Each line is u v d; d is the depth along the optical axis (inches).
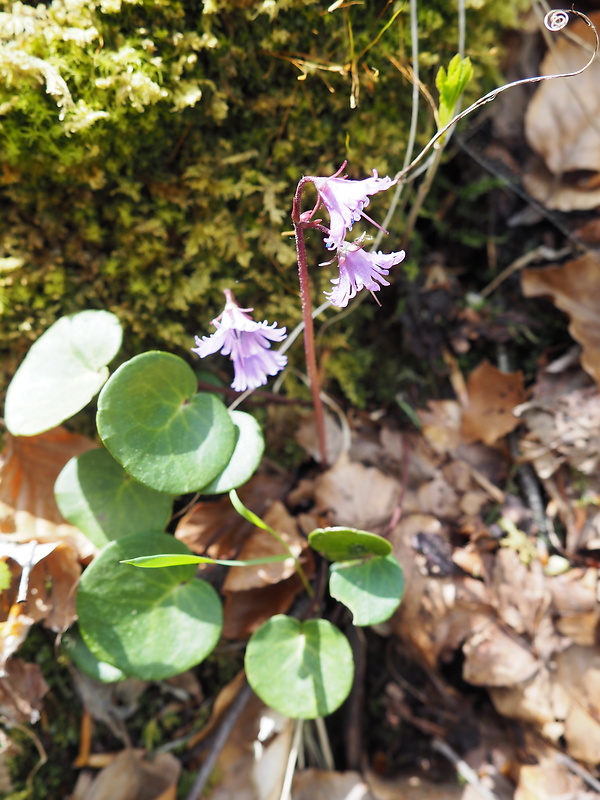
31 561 8.8
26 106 8.2
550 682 10.0
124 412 8.3
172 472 8.4
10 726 9.7
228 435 8.7
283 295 10.4
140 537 8.7
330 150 9.9
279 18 8.9
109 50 8.4
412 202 11.0
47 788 10.0
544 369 11.3
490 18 10.2
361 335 11.6
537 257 11.4
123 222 9.5
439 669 10.6
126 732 10.4
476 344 11.7
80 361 8.8
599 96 11.0
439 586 10.4
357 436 11.3
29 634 9.9
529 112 11.1
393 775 10.7
